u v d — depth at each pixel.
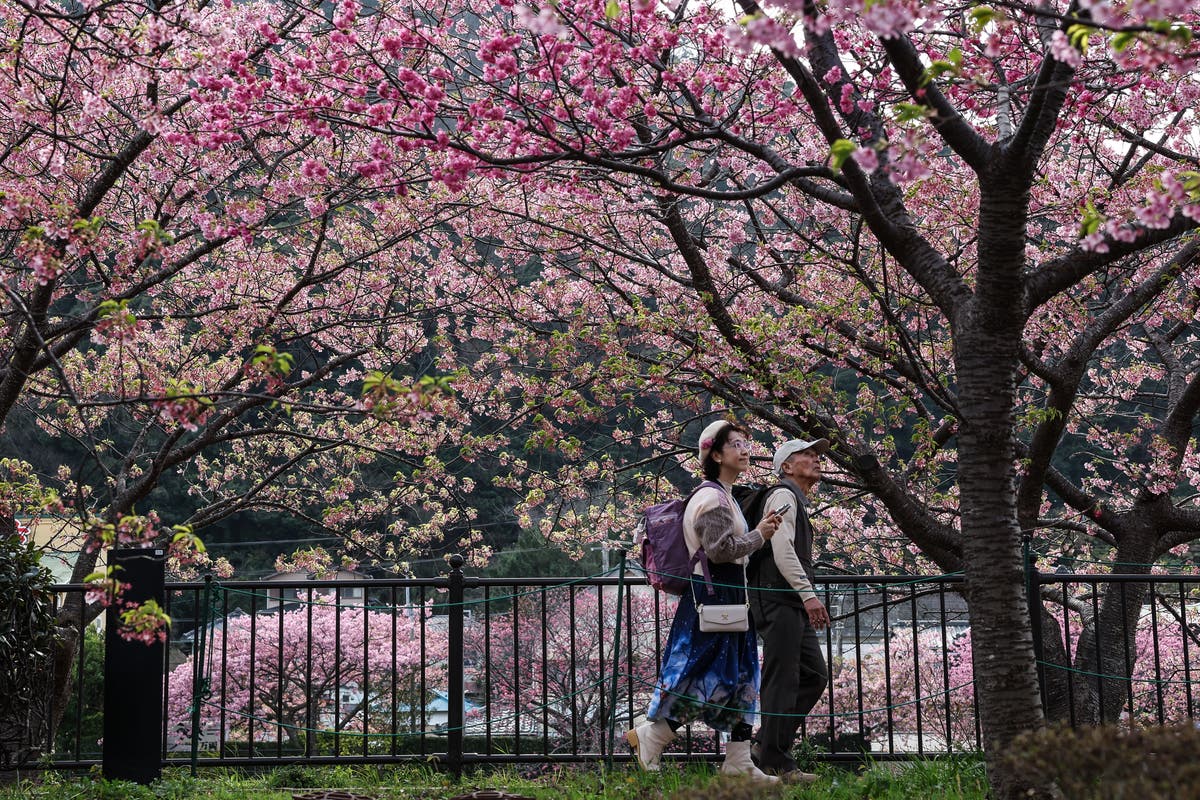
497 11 8.89
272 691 15.09
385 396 3.65
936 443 8.42
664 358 7.95
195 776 5.89
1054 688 8.72
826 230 9.43
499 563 20.25
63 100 7.87
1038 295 4.62
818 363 8.83
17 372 7.31
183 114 8.24
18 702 5.73
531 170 5.20
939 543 8.09
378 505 13.90
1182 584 6.06
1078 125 7.55
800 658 5.25
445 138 4.80
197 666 5.95
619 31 6.39
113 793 5.41
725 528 5.04
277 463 15.56
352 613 16.61
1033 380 11.84
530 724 15.85
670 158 8.76
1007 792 4.11
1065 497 9.48
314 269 10.52
